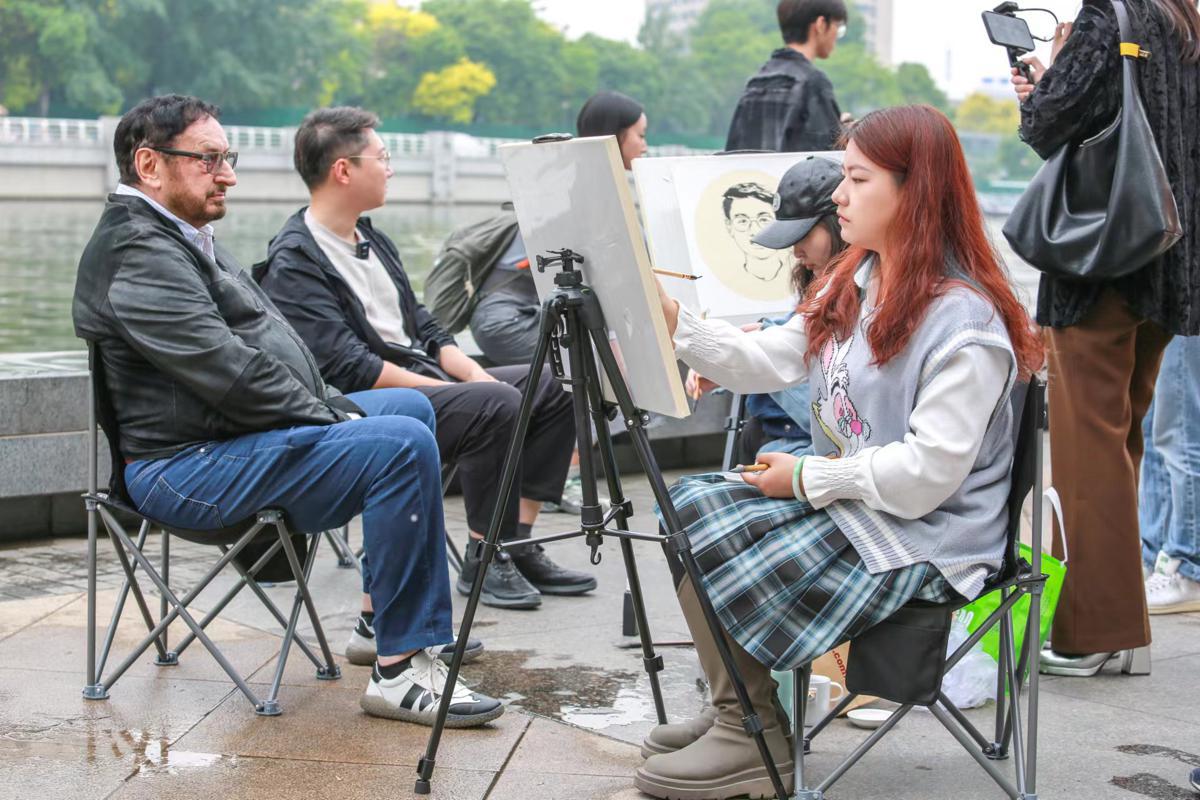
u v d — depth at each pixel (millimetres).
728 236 4297
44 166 58969
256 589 3557
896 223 2682
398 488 3283
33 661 3752
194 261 3441
